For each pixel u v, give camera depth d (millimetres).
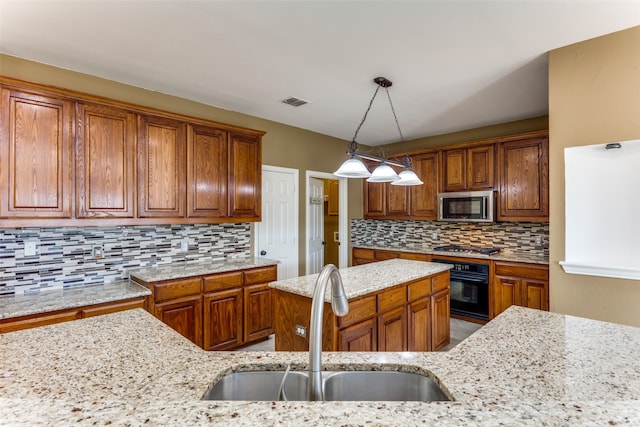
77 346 1153
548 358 1065
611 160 2256
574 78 2369
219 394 980
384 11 2006
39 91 2375
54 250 2740
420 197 4902
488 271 4031
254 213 3732
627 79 2176
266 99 3561
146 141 2920
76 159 2537
